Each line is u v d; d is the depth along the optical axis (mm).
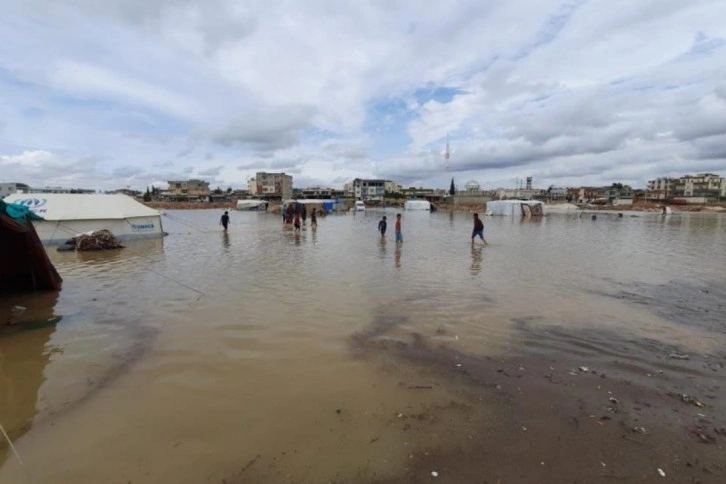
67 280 12703
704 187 159875
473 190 173750
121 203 25281
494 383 5648
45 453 4203
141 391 5477
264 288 11406
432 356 6609
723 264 15898
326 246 21828
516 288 11422
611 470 3850
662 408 4969
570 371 6035
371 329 7922
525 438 4359
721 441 4289
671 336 7543
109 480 3803
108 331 7891
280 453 4141
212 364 6312
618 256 18172
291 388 5520
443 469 3881
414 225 42781
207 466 3959
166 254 18609
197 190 170250
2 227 10492
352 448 4207
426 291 11031
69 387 5621
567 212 87188
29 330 7961
